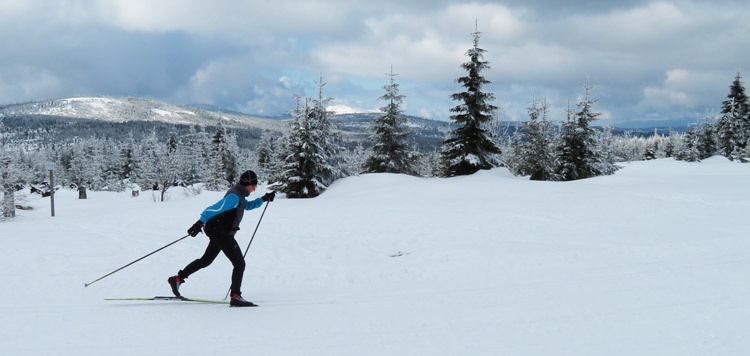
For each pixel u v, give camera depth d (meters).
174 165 62.59
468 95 31.09
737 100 53.50
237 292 5.55
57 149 110.88
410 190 21.53
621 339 4.01
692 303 4.96
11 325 4.72
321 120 31.83
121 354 3.90
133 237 11.57
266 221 13.53
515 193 19.03
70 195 46.41
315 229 12.09
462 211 14.73
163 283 6.98
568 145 38.22
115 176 76.50
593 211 13.75
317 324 4.75
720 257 7.59
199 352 3.93
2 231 12.96
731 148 53.00
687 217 12.29
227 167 61.88
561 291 5.84
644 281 6.11
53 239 11.22
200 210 17.31
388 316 5.02
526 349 3.85
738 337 3.95
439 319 4.84
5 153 23.64
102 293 6.30
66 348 4.05
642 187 19.09
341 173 32.81
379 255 9.14
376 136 36.12
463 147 31.48
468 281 6.87
